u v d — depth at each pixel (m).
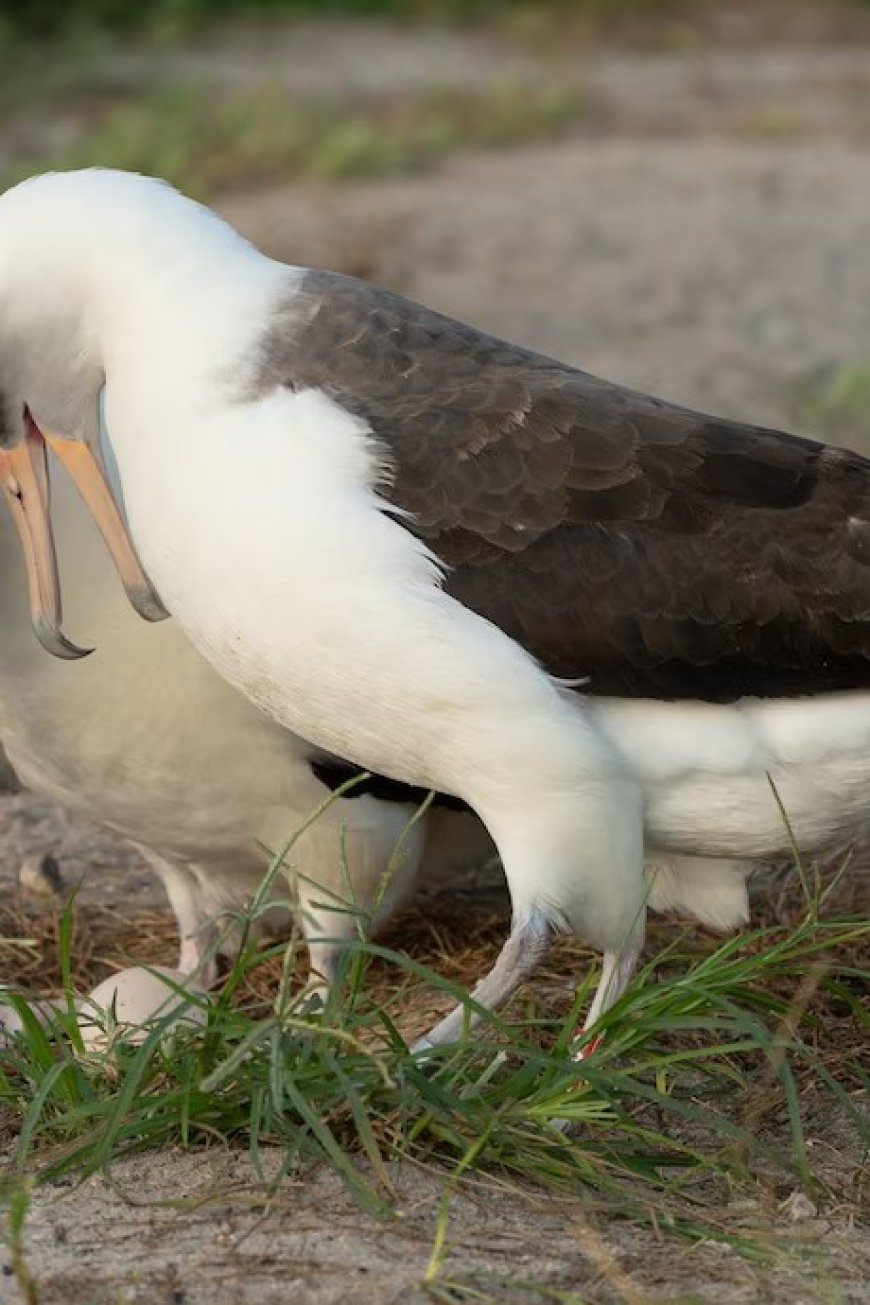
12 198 10.44
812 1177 9.32
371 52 44.38
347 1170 8.78
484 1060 9.95
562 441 10.01
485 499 9.86
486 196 31.34
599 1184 9.16
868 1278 8.59
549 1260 8.57
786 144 35.94
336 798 11.28
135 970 11.59
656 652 10.00
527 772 9.81
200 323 10.06
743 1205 9.09
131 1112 9.37
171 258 10.17
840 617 10.16
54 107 36.56
